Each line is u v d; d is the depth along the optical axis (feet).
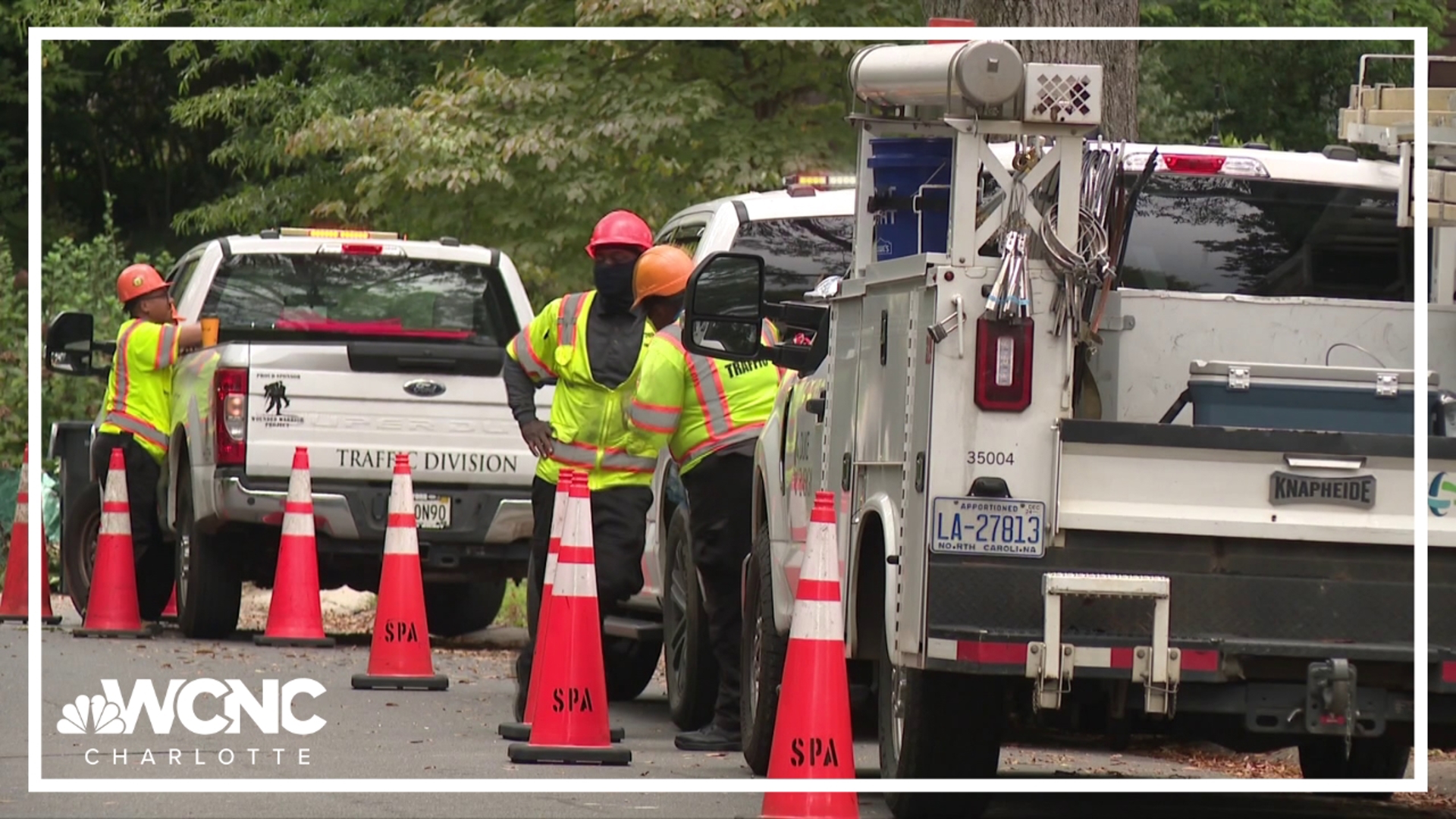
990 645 85.97
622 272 122.83
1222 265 109.81
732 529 122.21
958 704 92.22
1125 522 87.15
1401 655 87.66
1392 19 283.79
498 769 112.37
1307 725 87.35
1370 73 281.33
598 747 115.03
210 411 180.24
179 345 191.62
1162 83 283.38
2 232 396.16
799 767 90.74
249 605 235.81
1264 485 88.02
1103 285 89.56
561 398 123.03
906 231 104.63
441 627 210.79
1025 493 87.40
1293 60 283.18
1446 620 88.38
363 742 123.44
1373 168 109.50
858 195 105.60
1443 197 99.25
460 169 245.04
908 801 95.81
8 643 177.78
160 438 195.72
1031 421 87.71
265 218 310.04
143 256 312.71
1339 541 87.97
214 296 191.42
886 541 92.02
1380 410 91.50
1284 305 96.22
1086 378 95.45
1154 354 95.61
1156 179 109.19
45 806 100.22
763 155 247.09
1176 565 87.71
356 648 179.73
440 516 181.88
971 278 88.17
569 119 247.50
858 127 105.09
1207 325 95.96
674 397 121.08
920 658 87.20
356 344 181.27
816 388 109.19
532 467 183.52
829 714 90.79
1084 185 92.43
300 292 191.93
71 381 285.02
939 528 87.04
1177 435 87.66
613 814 98.32
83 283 299.38
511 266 194.39
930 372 87.97
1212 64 282.77
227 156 323.78
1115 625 86.84
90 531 206.59
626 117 242.78
